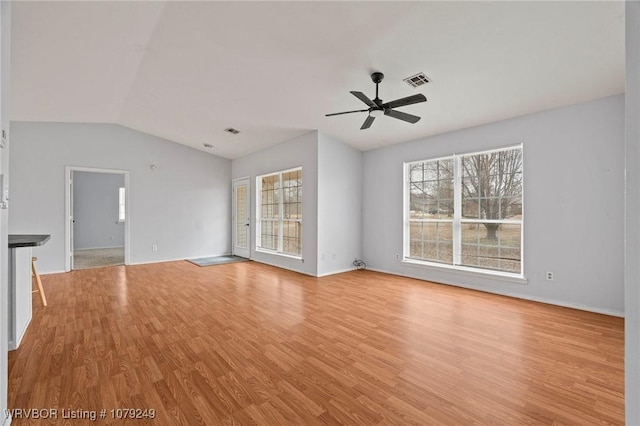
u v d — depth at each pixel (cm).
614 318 321
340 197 563
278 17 263
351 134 526
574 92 330
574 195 353
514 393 193
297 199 592
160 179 665
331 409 179
